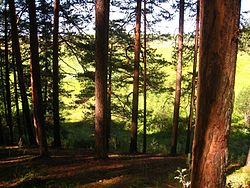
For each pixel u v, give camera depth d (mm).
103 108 13180
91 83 23141
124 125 31016
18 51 17281
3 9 19562
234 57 4062
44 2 18219
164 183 10680
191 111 18656
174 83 36938
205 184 4223
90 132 28172
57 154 15305
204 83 4133
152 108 33750
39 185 10844
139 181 10891
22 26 19141
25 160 13789
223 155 4180
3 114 25938
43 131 13844
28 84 22016
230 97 4102
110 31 20188
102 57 12531
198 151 4258
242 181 10180
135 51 17766
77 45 18375
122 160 14094
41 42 20625
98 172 12062
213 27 4016
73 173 11969
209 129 4148
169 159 14719
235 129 28812
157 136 28719
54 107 18047
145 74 19562
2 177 11633
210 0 4008
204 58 4113
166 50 54188
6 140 22984
